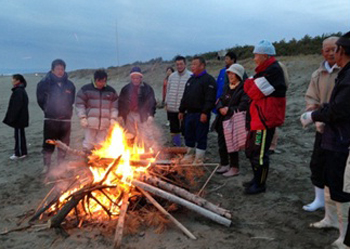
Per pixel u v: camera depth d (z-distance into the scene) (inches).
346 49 111.4
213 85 217.6
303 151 253.0
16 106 260.2
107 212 149.1
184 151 216.1
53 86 223.5
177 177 184.2
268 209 161.9
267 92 160.9
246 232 140.7
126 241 133.9
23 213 164.2
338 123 117.6
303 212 157.1
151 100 240.1
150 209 156.3
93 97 218.7
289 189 185.8
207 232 140.7
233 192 184.5
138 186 157.1
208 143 296.8
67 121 227.8
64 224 147.1
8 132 395.9
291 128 317.4
